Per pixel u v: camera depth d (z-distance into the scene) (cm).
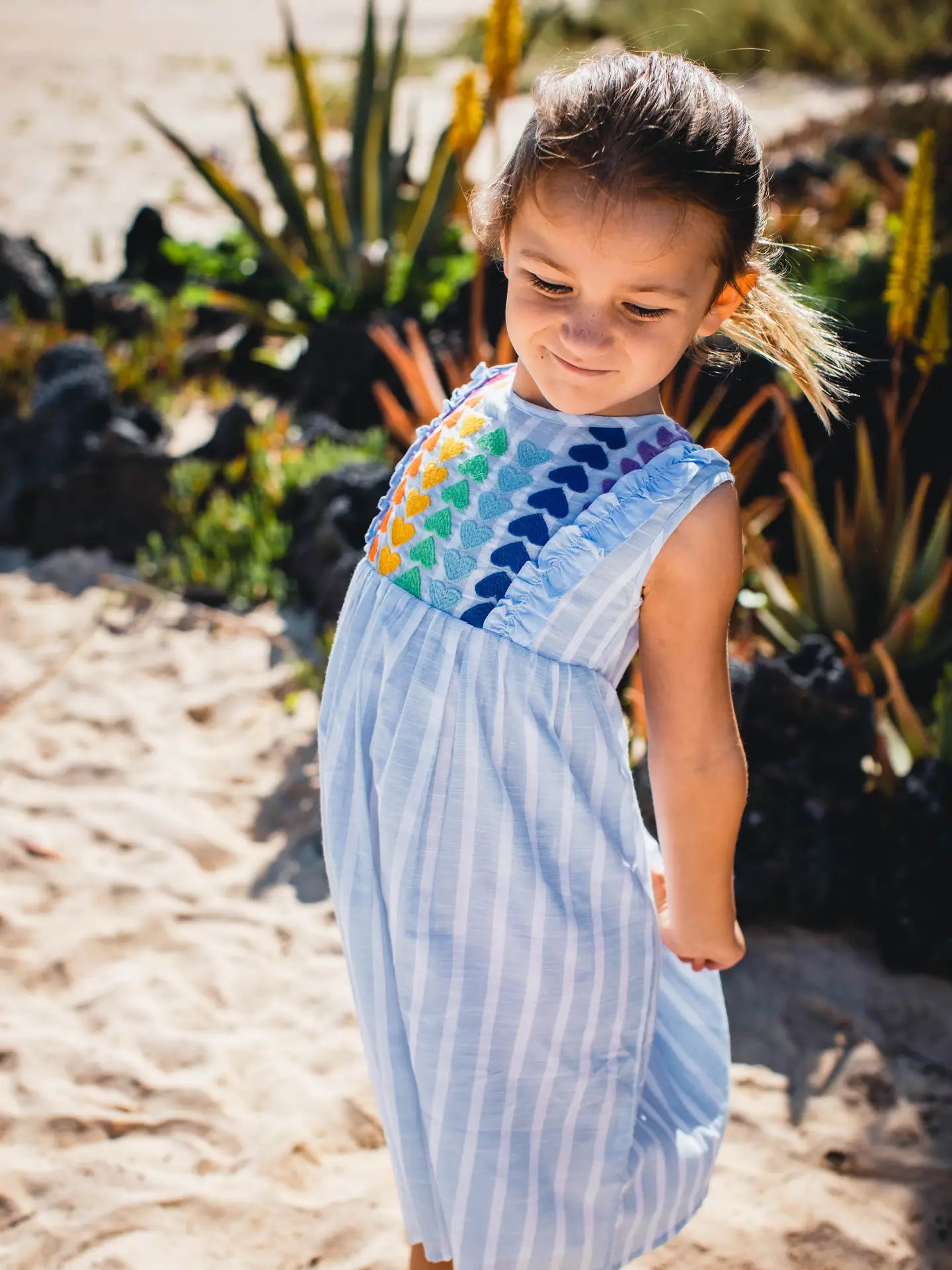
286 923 259
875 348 367
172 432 472
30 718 323
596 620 118
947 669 293
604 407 118
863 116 865
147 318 550
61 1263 185
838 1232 192
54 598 379
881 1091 218
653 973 134
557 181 108
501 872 124
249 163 945
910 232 285
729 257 113
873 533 320
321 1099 215
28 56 1440
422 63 1483
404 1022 133
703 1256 188
